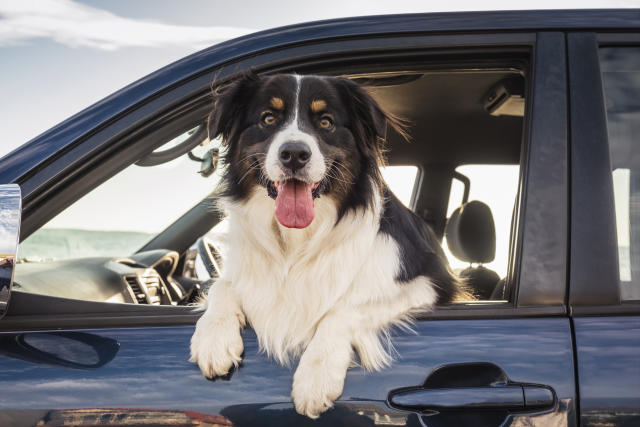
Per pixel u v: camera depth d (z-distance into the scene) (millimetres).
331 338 1503
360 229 1812
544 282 1366
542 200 1410
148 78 1522
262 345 1426
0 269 1142
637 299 1390
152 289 2195
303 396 1294
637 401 1260
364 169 2105
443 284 1766
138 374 1275
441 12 1616
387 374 1315
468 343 1325
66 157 1401
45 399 1243
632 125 1493
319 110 2074
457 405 1254
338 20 1611
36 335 1304
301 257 1780
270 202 1918
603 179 1416
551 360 1292
